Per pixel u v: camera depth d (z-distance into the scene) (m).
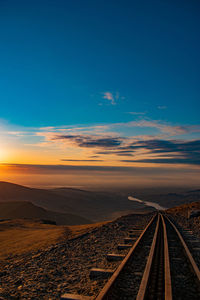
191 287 6.18
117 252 10.37
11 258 14.19
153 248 9.61
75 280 6.98
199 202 45.72
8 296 6.04
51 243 17.78
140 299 4.89
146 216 33.47
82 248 12.23
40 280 7.23
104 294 4.86
